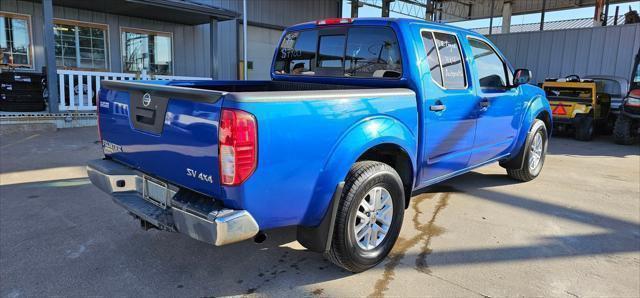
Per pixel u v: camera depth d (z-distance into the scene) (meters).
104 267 3.14
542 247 3.61
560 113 10.30
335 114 2.68
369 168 2.95
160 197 2.86
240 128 2.25
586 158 7.82
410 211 4.46
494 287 2.93
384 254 3.20
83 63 11.83
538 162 5.75
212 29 12.20
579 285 2.99
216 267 3.17
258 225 2.46
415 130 3.36
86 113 9.62
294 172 2.52
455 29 3.94
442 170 3.89
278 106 2.39
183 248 3.47
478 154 4.40
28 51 10.88
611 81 12.10
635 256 3.48
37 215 4.12
